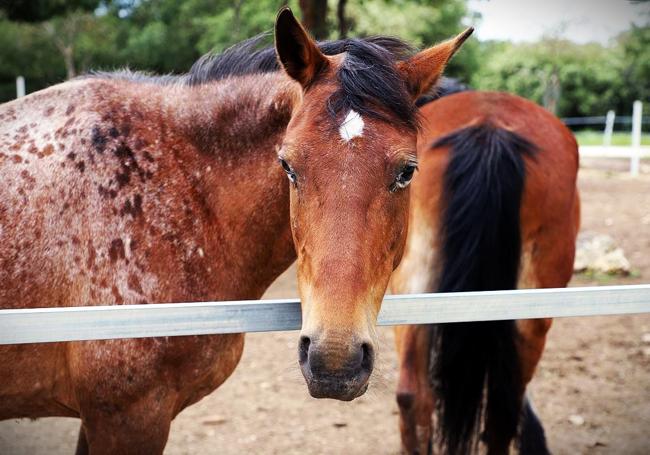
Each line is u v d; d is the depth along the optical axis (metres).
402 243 1.81
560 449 3.48
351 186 1.59
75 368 1.98
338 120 1.65
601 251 6.57
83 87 2.15
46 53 26.97
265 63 2.19
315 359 1.48
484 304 1.77
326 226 1.58
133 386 1.98
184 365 2.04
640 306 1.84
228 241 2.15
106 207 1.98
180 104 2.18
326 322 1.50
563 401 4.00
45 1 8.58
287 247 2.26
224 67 2.22
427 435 2.81
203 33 22.75
